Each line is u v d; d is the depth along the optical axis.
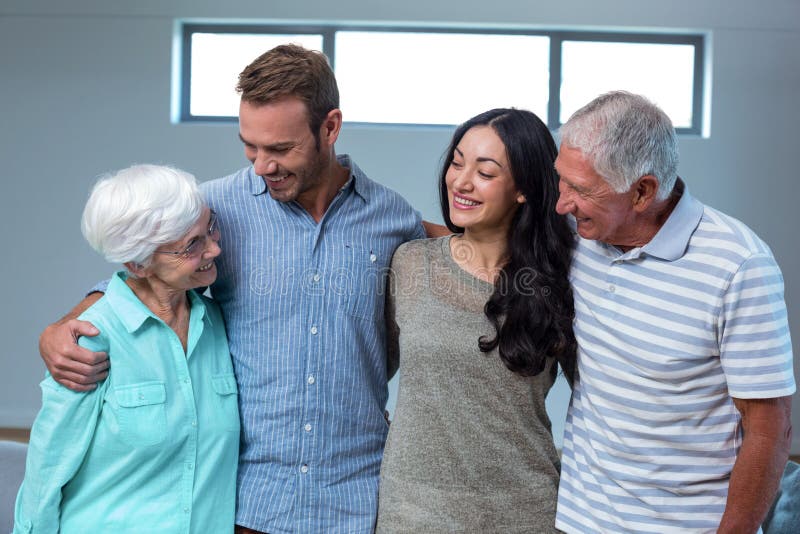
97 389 1.55
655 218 1.57
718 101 5.48
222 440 1.66
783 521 1.97
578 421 1.70
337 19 5.54
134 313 1.58
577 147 1.49
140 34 5.55
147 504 1.59
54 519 1.57
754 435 1.48
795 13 5.40
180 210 1.52
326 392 1.73
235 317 1.76
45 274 5.67
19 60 5.60
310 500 1.71
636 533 1.59
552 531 1.69
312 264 1.74
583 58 5.64
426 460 1.66
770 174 5.49
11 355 5.69
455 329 1.67
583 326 1.65
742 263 1.47
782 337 1.47
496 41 5.65
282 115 1.59
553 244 1.69
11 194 5.66
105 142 5.62
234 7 5.55
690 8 5.45
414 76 5.70
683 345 1.52
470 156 1.66
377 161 5.61
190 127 5.59
